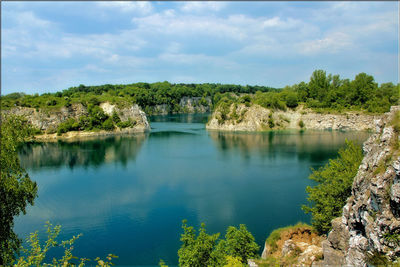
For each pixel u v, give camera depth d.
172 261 33.34
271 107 146.12
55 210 47.31
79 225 42.00
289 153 85.56
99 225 41.88
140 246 36.38
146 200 50.88
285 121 144.88
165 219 43.22
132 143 112.94
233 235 26.88
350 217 20.70
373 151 21.09
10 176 25.31
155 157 86.38
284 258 24.91
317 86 158.50
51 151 98.81
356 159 31.73
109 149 101.00
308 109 146.00
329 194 30.50
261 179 60.62
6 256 22.23
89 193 55.19
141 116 151.75
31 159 86.31
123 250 35.56
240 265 22.20
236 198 50.16
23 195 25.97
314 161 74.62
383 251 16.92
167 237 38.31
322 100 152.88
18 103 135.00
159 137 127.25
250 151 90.88
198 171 68.81
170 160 81.88
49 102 139.75
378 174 18.48
